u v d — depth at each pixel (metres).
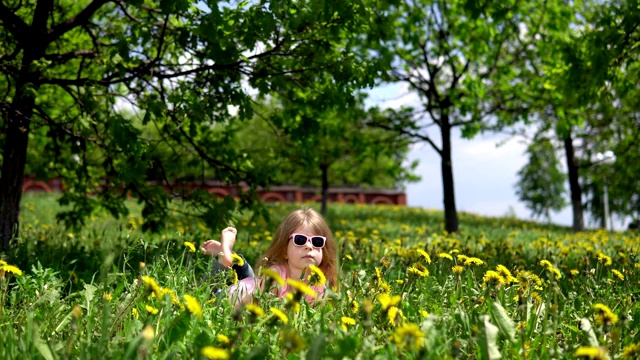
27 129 6.70
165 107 6.34
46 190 37.47
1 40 7.03
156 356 2.31
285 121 7.96
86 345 2.15
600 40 6.66
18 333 2.49
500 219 24.41
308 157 8.34
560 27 12.99
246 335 2.50
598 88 7.30
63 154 9.18
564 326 3.21
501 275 3.11
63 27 6.73
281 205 28.92
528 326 2.75
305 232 3.61
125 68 6.05
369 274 3.99
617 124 17.53
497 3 11.46
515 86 14.79
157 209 7.86
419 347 2.12
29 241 6.98
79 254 6.21
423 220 22.55
